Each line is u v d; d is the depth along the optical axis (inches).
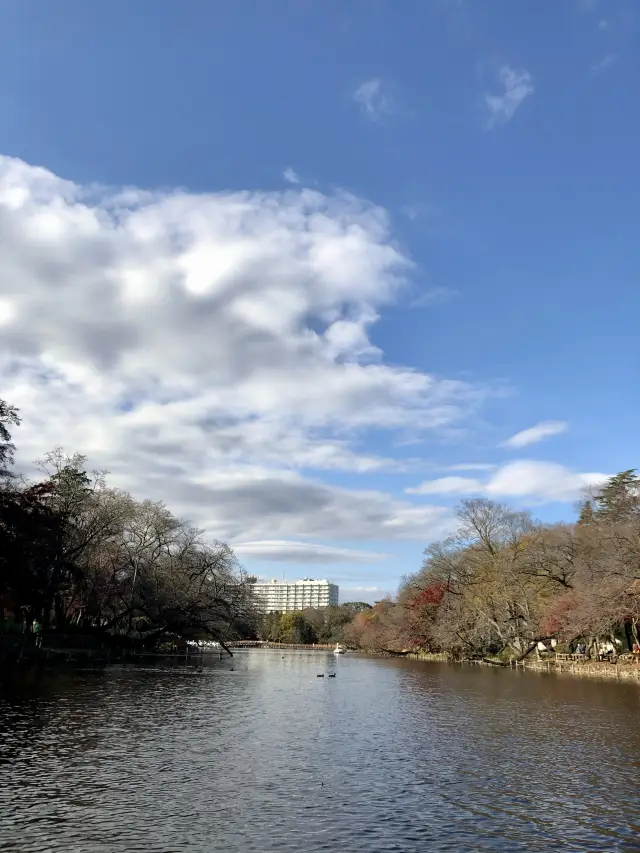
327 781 866.8
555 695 2017.7
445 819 711.1
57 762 911.0
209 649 5890.8
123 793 772.0
